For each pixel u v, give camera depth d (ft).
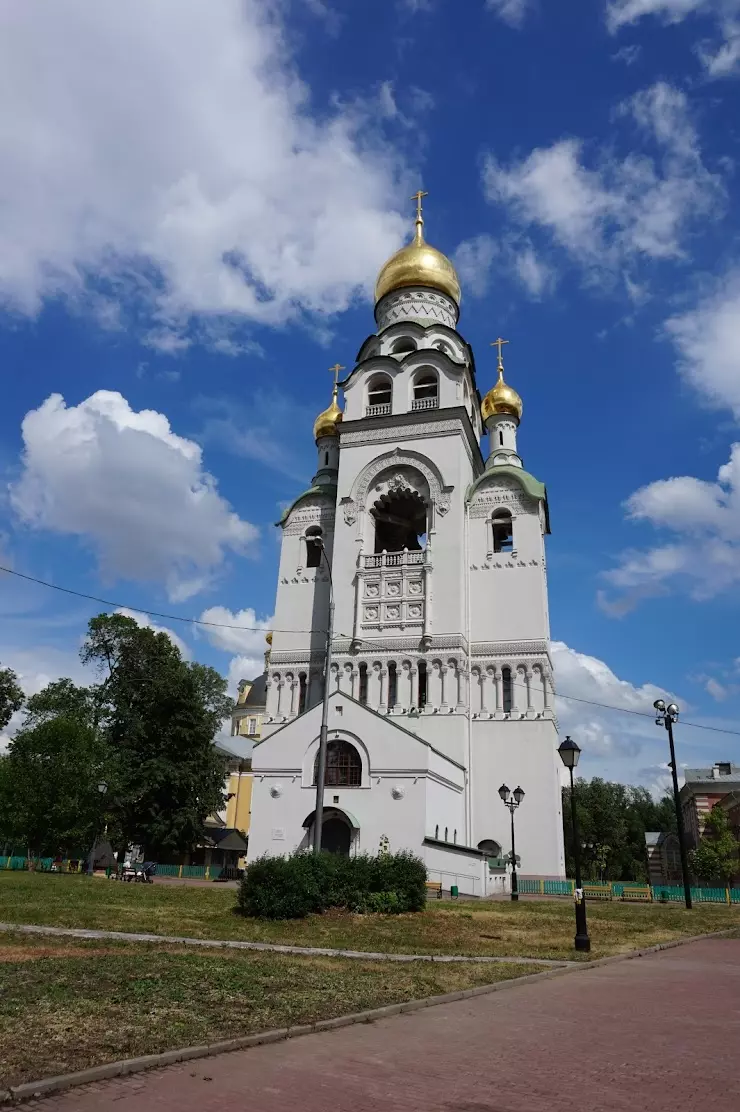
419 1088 27.94
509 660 177.78
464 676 174.19
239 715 353.92
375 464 195.52
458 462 189.37
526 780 167.73
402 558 185.98
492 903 115.75
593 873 294.66
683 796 260.21
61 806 182.60
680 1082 29.09
